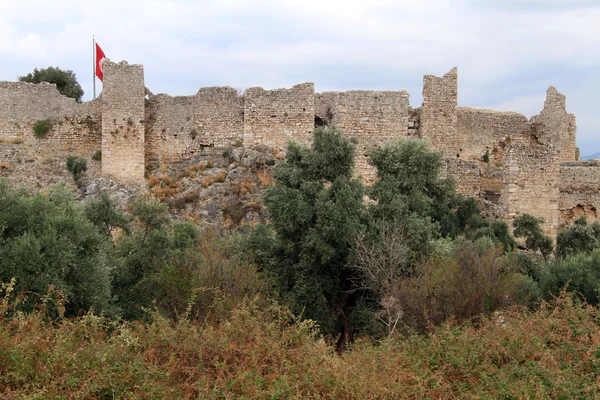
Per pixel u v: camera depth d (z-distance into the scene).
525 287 24.25
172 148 44.16
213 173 41.25
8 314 16.05
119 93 41.66
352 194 25.86
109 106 41.53
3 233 18.84
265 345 13.42
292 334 15.02
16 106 43.34
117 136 41.56
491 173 44.53
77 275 19.34
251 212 38.41
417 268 23.56
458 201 38.84
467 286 21.62
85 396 10.98
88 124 44.00
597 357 13.92
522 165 38.31
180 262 24.09
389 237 24.94
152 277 23.19
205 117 43.94
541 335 15.54
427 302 21.31
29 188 40.97
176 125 44.19
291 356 13.51
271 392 11.33
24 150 42.81
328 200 25.47
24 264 17.45
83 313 18.83
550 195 38.59
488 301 21.45
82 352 12.23
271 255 26.73
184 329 14.04
